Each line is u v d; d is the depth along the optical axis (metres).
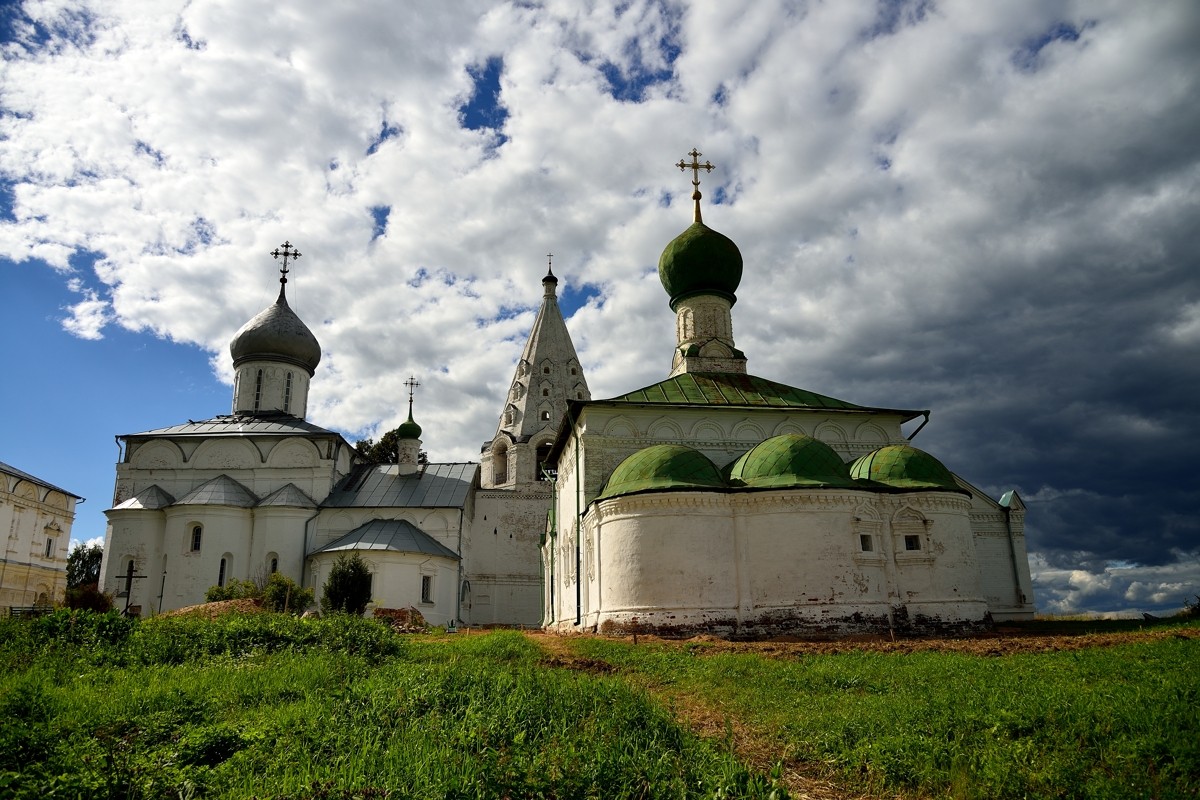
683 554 25.33
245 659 15.98
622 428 31.41
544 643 22.78
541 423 54.19
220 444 48.06
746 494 26.02
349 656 16.77
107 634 16.98
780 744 9.82
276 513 44.94
